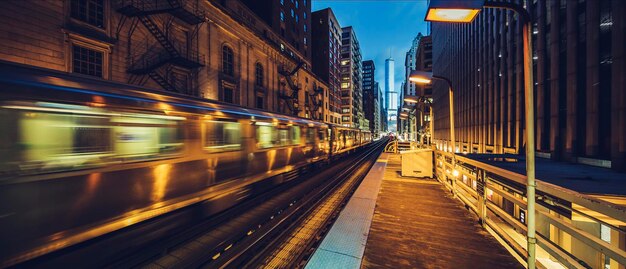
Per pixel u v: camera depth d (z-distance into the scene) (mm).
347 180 12211
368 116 120375
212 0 19672
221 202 6586
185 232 5547
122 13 13430
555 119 11891
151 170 4758
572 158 10586
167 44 15125
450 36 35844
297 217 6664
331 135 18125
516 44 16391
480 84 22812
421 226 5465
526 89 3186
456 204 7090
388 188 9047
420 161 11188
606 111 9211
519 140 15688
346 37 75688
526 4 14758
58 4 11078
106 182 4020
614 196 3850
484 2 3156
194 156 5766
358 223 5566
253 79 25922
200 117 5969
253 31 25484
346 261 3959
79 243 3846
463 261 4016
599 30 9539
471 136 25375
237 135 7328
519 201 3879
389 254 4250
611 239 5293
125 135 4332
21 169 3107
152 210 4770
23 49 10109
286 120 10555
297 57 40750
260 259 4465
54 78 3699
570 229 2764
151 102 4832
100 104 3982
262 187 8727
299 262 4332
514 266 3867
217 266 4094
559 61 11797
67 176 3543
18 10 9969
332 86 59500
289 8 40156
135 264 4367
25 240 3113
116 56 13289
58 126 3496
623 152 8086
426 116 53750
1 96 2994
